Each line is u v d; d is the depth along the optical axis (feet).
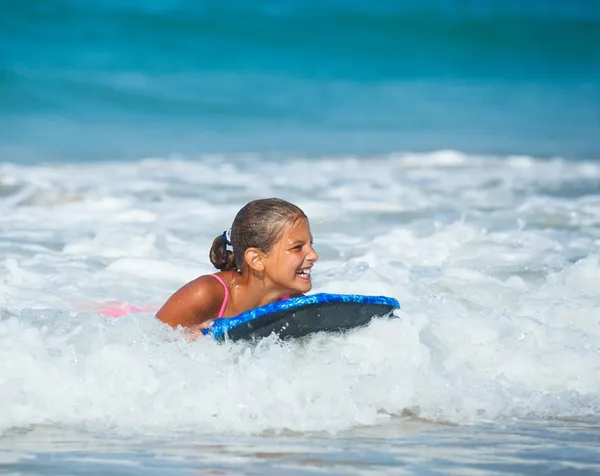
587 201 127.65
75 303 71.36
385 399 51.70
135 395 50.03
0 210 119.65
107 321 57.93
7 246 93.86
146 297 74.79
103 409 49.60
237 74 347.36
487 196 134.00
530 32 396.16
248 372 51.19
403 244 94.84
